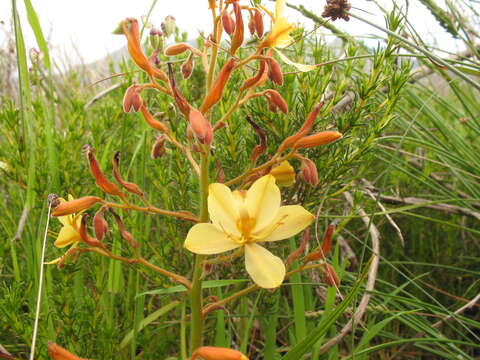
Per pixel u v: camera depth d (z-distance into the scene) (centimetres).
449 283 29
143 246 24
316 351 19
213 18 15
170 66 14
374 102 22
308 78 23
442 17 27
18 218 26
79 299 22
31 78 26
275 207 14
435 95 29
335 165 22
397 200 28
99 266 21
